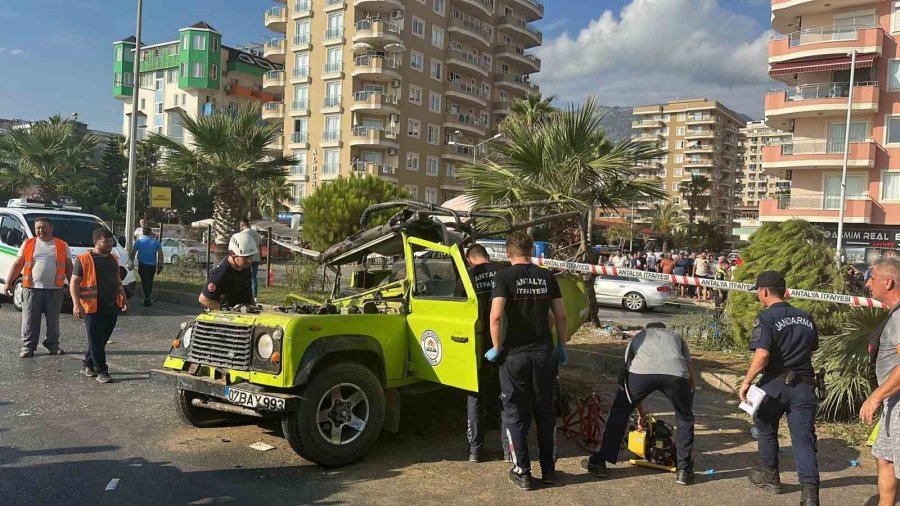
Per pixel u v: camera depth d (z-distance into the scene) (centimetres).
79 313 714
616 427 492
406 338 550
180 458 506
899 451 357
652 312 1894
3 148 4016
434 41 5550
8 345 901
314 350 483
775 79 3984
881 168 3556
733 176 12038
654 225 9088
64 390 688
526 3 6788
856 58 3541
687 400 482
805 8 3716
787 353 447
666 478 496
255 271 1341
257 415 507
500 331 466
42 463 484
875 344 382
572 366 911
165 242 2389
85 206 5019
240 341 500
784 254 849
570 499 450
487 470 503
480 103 5984
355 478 477
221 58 6644
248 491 445
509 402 473
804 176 3791
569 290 735
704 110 11331
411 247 576
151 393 690
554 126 1064
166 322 1166
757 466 512
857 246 3581
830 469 523
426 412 614
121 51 7100
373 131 5012
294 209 5356
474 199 1133
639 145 1061
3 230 1257
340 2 5147
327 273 1562
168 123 6762
